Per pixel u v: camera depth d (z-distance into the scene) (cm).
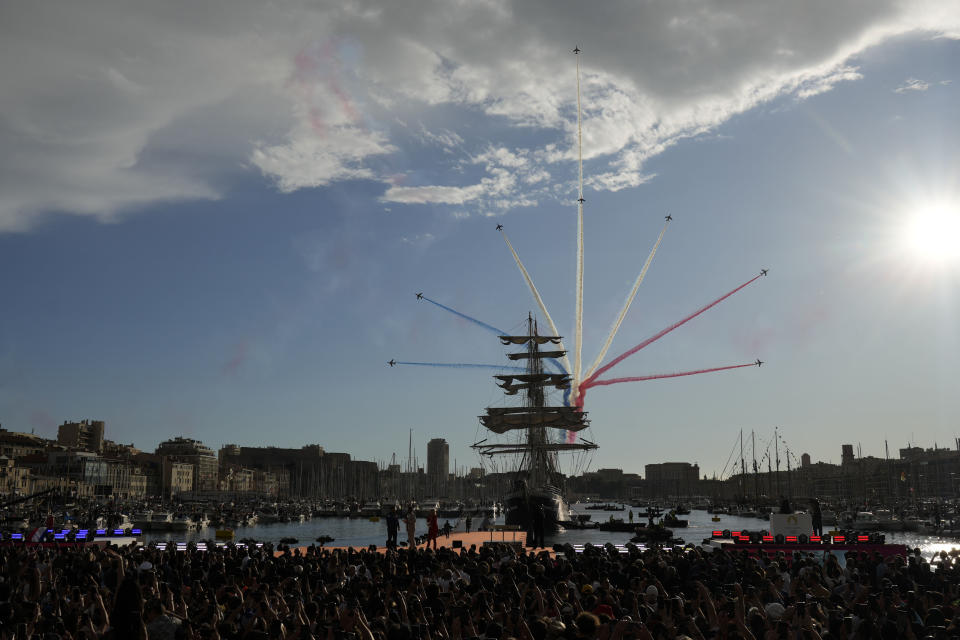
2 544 5619
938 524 15412
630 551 3859
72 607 2295
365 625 1850
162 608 1645
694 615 1995
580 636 1567
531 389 15550
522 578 2844
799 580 2734
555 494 14325
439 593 2505
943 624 2003
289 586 2586
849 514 19025
